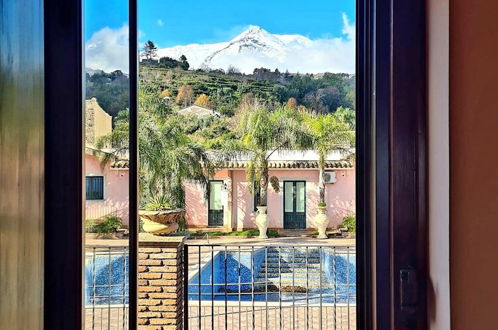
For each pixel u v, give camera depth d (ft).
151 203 11.95
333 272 12.47
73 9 3.09
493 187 2.58
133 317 3.45
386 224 3.13
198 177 16.33
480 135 2.60
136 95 3.49
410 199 3.07
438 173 2.81
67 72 3.07
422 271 3.04
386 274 3.11
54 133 3.06
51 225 3.04
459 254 2.59
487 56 2.59
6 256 2.10
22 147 2.30
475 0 2.60
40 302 2.59
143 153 12.44
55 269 3.04
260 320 13.33
